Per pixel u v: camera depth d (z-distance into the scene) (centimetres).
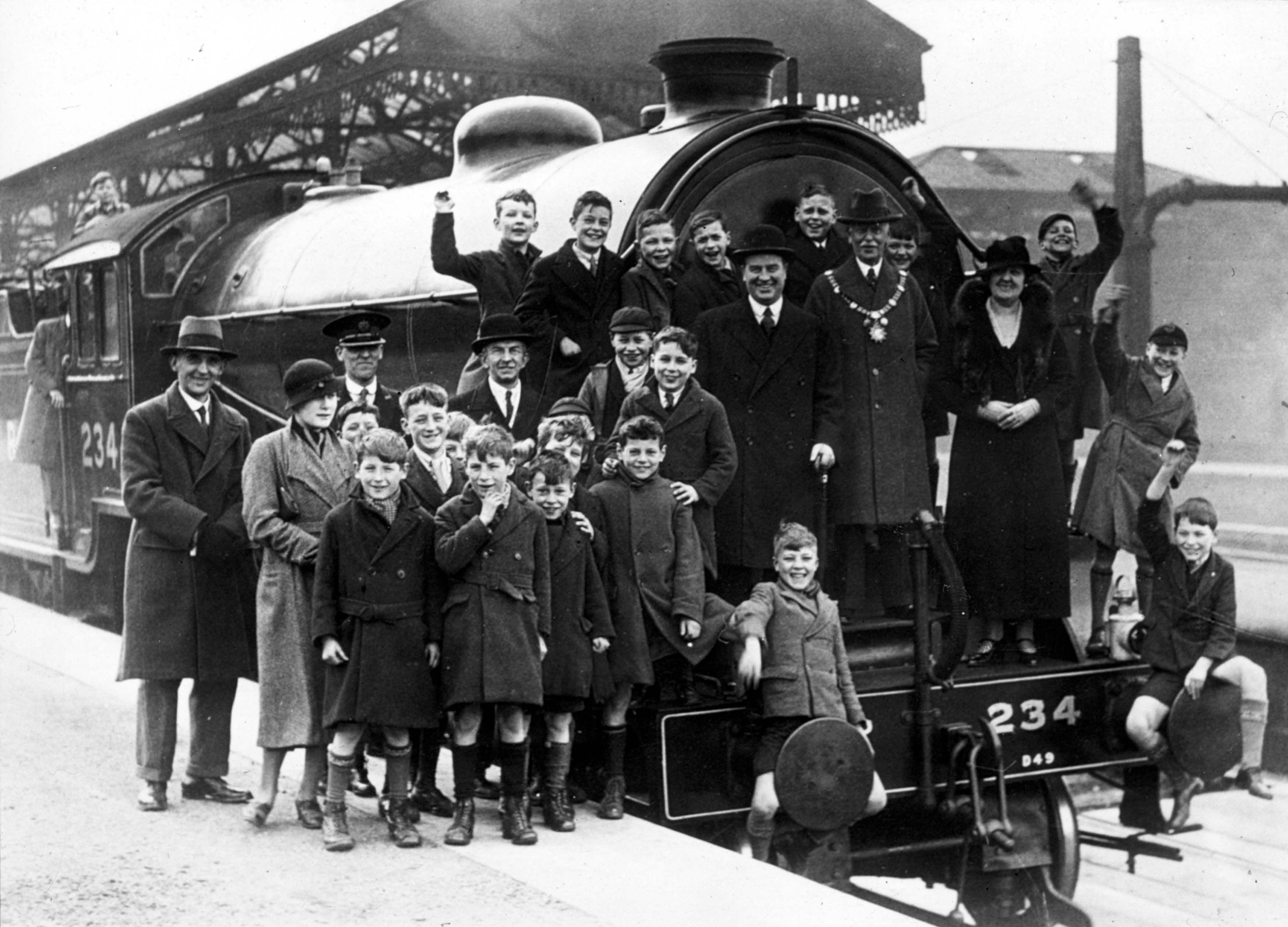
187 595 583
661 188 646
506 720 539
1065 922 670
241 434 616
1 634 963
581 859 518
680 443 595
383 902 466
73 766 638
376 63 1106
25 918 450
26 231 1243
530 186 743
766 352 623
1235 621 670
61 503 1141
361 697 520
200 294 1025
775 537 618
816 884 495
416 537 535
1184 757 668
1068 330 754
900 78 1120
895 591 669
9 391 1312
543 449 570
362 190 1002
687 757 579
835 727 561
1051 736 655
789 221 668
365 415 614
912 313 652
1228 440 1071
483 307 658
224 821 565
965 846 623
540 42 1138
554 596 553
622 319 588
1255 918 756
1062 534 682
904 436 646
